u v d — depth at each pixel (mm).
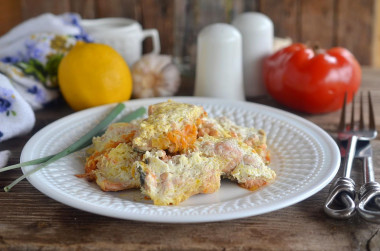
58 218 324
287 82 491
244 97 530
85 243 301
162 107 367
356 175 375
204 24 680
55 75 508
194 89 542
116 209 302
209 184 332
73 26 551
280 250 296
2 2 652
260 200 318
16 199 345
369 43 694
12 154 410
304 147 388
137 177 338
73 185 337
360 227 314
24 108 432
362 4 677
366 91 555
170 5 671
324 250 296
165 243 300
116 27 593
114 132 377
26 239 305
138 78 530
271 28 544
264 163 367
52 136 402
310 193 319
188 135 352
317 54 489
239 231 311
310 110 498
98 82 469
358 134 445
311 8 682
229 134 380
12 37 543
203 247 298
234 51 503
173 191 324
